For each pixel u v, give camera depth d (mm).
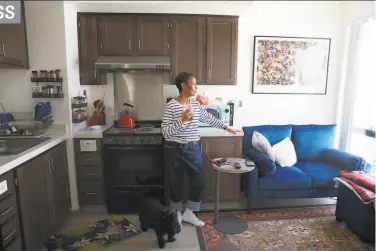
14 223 1631
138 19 2752
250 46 3188
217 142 2637
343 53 3262
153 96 3105
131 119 2900
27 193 1773
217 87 3229
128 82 3076
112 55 2779
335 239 2160
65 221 2451
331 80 3361
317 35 3250
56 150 2266
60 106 2469
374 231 2012
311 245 2082
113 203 2631
